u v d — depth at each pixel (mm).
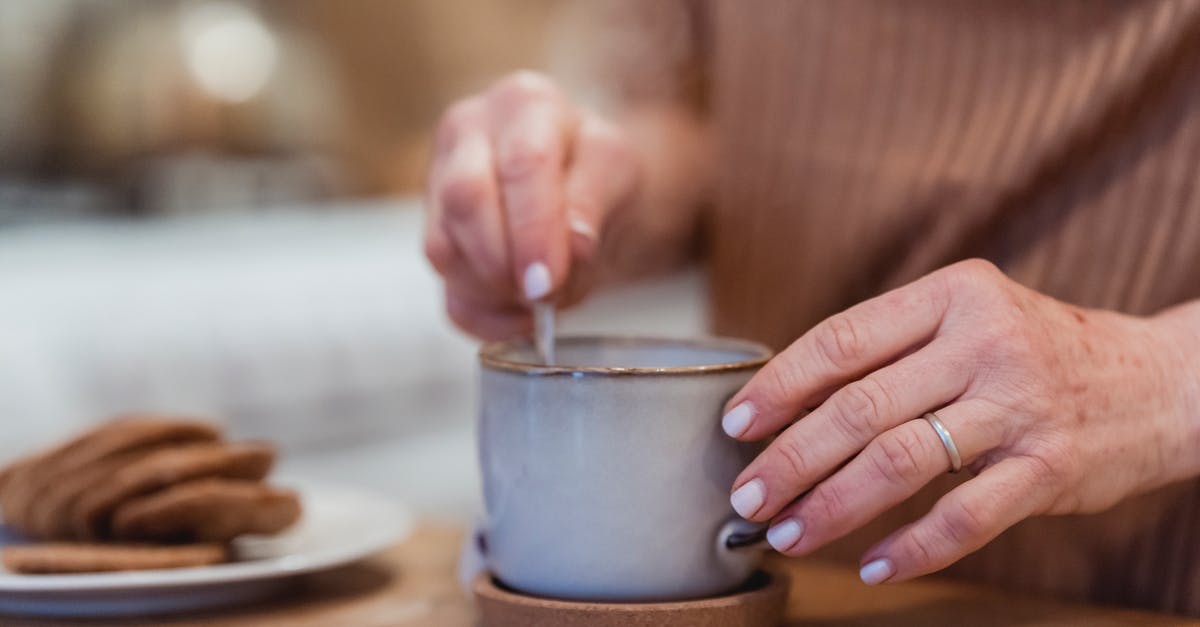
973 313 649
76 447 794
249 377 1678
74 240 1903
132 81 2121
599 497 663
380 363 1845
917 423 641
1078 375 658
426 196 840
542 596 681
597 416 660
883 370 646
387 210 2371
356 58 2473
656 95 1015
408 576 797
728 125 949
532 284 739
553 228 746
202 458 788
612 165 832
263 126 2264
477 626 723
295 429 1737
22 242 1877
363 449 1847
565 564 671
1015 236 842
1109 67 804
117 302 1580
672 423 661
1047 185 828
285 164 2293
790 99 920
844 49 898
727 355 714
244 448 811
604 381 658
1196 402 678
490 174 760
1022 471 643
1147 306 806
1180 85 794
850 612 731
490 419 682
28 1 2006
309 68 2375
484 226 751
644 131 993
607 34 1042
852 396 643
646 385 658
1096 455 659
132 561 749
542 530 671
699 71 1009
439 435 1956
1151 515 800
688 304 2248
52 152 2061
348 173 2461
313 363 1749
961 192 849
